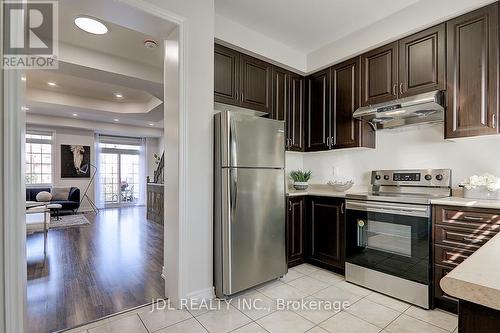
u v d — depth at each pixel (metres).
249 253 2.42
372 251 2.50
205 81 2.34
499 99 2.04
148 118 7.02
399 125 2.80
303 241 3.17
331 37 3.12
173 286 2.22
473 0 2.14
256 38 3.00
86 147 8.03
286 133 3.36
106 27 2.81
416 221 2.21
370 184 3.11
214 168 2.41
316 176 3.72
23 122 1.42
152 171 9.79
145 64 3.80
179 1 2.17
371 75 2.87
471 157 2.39
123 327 1.87
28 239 4.35
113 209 8.51
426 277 2.14
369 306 2.18
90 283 2.61
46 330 1.81
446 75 2.32
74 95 5.80
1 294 1.32
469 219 1.97
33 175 7.26
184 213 2.18
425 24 2.42
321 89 3.38
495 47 2.07
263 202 2.54
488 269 0.61
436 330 1.83
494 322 0.55
